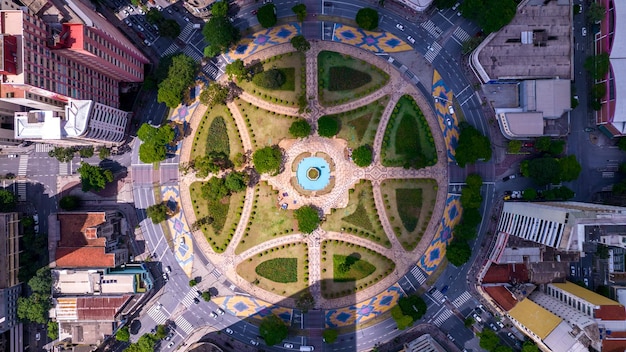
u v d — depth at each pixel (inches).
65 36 3324.3
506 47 4375.0
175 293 4584.2
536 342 4261.8
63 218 4313.5
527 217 4008.4
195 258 4584.2
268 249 4552.2
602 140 4542.3
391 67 4539.9
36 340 4586.6
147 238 4596.5
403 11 4532.5
